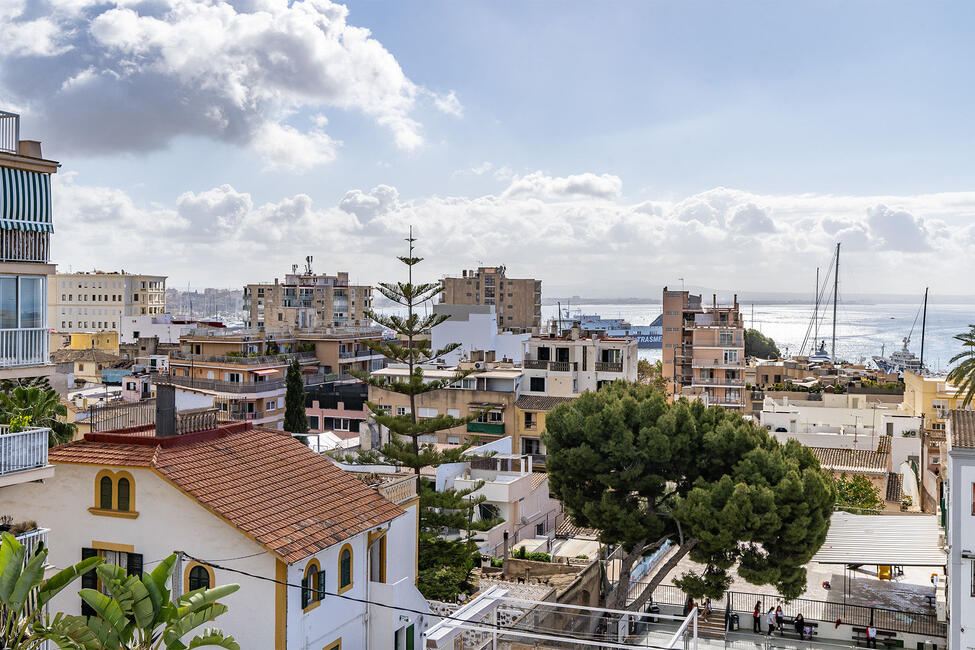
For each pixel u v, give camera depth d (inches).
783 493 1555.1
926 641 1686.8
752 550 1616.6
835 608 1877.5
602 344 3356.3
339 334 4325.8
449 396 3193.9
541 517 2396.7
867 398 4402.1
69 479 1050.7
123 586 722.8
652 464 1702.8
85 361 4749.0
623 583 1694.1
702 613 1830.7
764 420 3629.4
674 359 5196.9
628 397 1755.7
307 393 3508.9
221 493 1016.9
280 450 1202.0
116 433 1123.9
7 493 1072.8
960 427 1460.4
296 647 981.2
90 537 1038.4
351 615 1092.5
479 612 1214.9
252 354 3821.4
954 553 1363.2
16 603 701.3
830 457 3132.4
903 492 2881.4
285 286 7578.7
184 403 1930.4
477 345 4114.2
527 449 3134.8
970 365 2176.4
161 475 997.2
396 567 1251.8
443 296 7864.2
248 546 976.9
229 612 978.1
